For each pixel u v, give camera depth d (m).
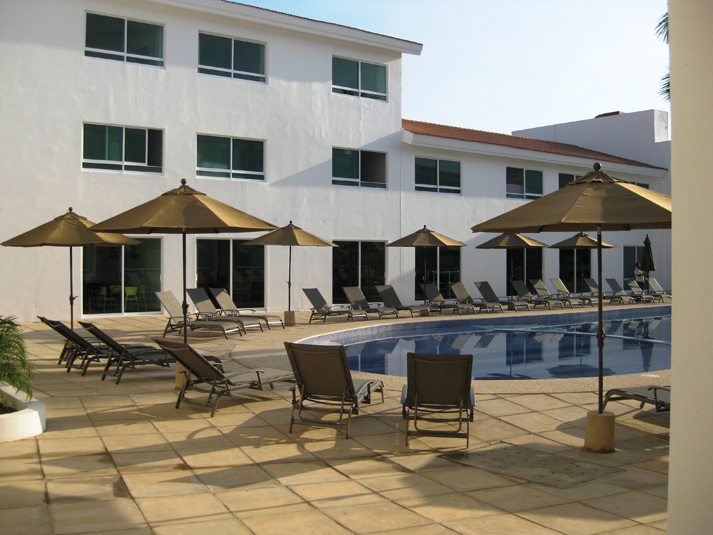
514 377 11.47
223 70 20.27
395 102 23.67
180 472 5.58
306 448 6.43
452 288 22.47
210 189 19.83
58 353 12.35
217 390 8.47
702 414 2.77
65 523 4.35
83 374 10.04
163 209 8.14
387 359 13.75
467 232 25.61
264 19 20.44
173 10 19.20
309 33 21.55
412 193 24.08
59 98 17.53
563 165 28.58
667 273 33.41
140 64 18.78
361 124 22.88
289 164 21.31
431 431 6.94
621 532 4.33
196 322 15.16
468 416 7.27
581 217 6.06
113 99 18.31
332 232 22.20
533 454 6.32
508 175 26.97
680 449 2.88
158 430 6.96
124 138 18.61
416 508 4.80
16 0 16.92
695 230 2.81
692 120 2.83
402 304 23.84
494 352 14.63
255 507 4.77
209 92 19.84
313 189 21.80
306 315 20.45
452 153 25.06
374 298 23.33
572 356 13.99
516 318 20.55
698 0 2.80
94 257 18.12
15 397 7.22
